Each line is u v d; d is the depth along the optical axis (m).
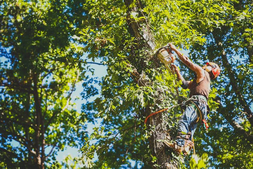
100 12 7.36
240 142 11.60
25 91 13.50
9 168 12.13
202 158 3.69
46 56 11.62
